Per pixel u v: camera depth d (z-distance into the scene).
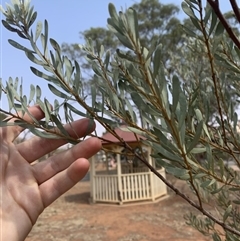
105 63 0.90
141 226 8.70
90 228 8.84
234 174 1.29
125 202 12.19
